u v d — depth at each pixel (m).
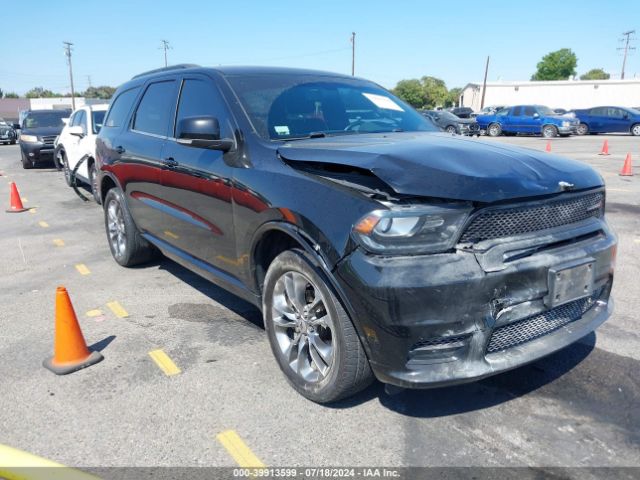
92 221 8.31
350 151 2.87
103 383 3.35
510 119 28.52
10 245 6.88
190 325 4.21
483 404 3.03
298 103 3.86
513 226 2.62
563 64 94.69
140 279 5.38
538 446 2.66
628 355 3.56
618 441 2.69
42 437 2.82
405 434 2.78
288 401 3.11
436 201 2.50
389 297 2.44
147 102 5.02
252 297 3.53
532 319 2.78
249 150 3.40
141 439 2.79
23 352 3.80
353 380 2.79
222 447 2.71
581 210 2.93
